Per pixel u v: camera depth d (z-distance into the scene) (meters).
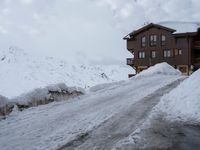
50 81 91.56
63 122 11.27
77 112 12.97
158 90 17.30
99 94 18.50
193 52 44.03
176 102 11.88
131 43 49.75
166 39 45.16
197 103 10.86
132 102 14.02
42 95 16.41
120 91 18.81
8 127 11.12
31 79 89.12
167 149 7.46
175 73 31.53
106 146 7.89
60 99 17.64
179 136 8.48
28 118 12.48
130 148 7.56
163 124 9.69
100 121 10.73
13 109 13.87
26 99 15.14
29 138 9.45
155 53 46.38
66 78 101.94
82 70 122.50
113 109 12.74
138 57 48.38
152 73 30.39
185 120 10.08
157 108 11.98
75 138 8.91
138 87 20.11
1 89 69.00
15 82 81.31
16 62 111.06
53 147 8.29
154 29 46.38
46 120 11.85
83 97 18.00
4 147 8.70
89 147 7.95
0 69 98.00
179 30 44.09
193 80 12.73
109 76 120.88
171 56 44.66
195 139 8.22
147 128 9.26
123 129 9.42
